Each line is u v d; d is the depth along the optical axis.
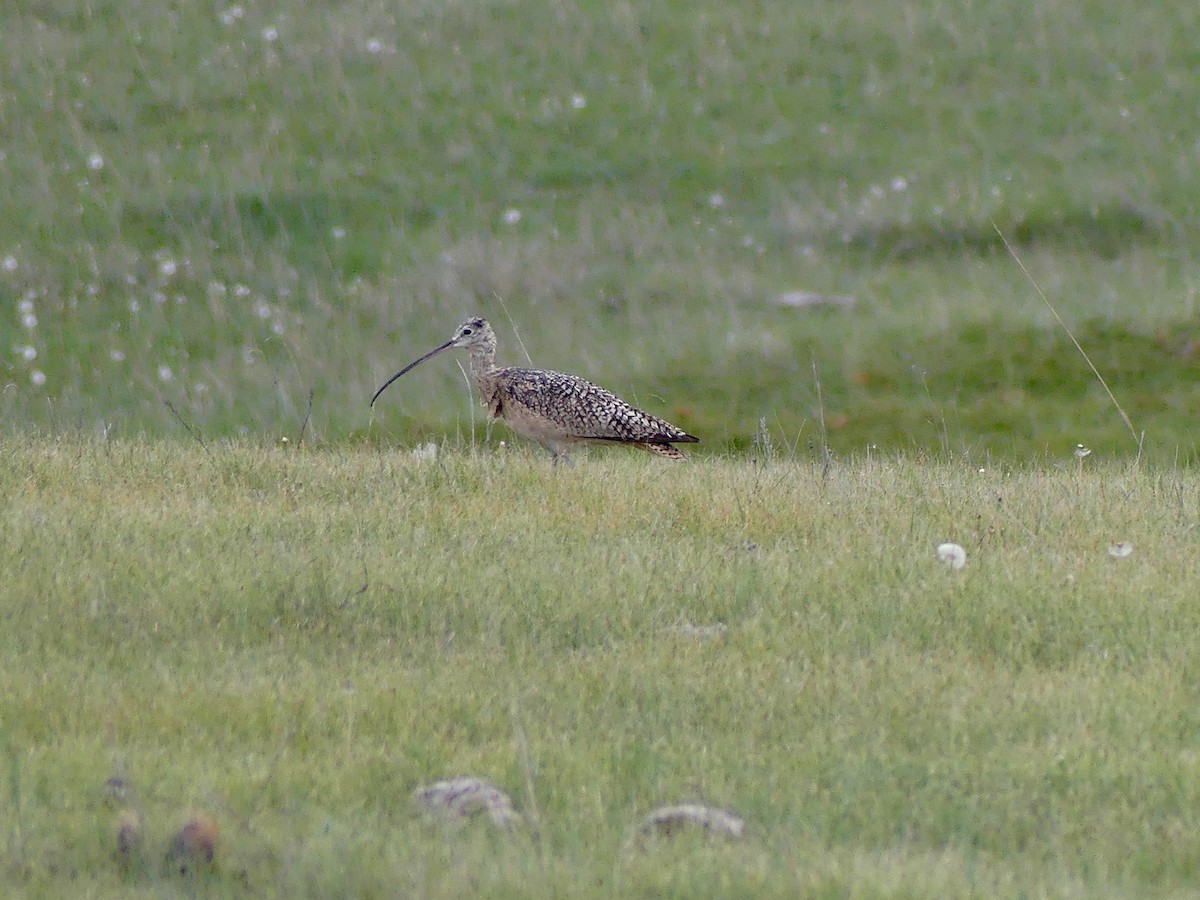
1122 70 61.56
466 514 23.06
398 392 44.47
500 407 30.72
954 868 12.18
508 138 58.44
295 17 67.00
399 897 11.58
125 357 45.66
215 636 17.61
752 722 15.48
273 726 15.03
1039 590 19.06
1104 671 16.73
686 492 24.48
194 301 48.75
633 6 67.88
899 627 18.17
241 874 12.09
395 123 59.28
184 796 13.28
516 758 14.30
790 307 48.41
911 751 14.92
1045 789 13.89
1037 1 67.00
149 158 56.44
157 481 24.59
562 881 11.85
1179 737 15.02
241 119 59.22
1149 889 12.15
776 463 29.27
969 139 57.69
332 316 48.09
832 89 61.34
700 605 19.09
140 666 16.52
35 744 14.42
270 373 45.09
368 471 25.75
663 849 12.53
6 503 22.44
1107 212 52.69
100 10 67.44
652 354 46.03
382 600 18.77
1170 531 22.34
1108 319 46.69
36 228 51.75
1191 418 42.19
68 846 12.38
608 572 19.92
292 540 21.16
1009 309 47.59
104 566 19.25
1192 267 49.56
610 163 56.97
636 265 50.84
